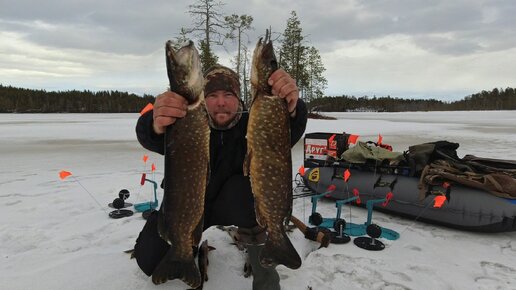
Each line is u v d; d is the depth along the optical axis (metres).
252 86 2.18
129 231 4.38
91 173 8.13
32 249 3.88
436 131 20.67
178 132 2.09
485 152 11.41
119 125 27.53
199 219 2.25
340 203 4.36
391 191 4.94
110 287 3.03
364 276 3.29
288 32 36.88
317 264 3.50
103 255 3.61
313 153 6.10
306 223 4.73
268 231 2.31
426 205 4.60
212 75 2.96
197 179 2.16
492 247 3.96
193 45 2.03
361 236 4.24
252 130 2.19
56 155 11.15
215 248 3.79
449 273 3.37
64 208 5.33
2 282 3.11
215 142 3.01
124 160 10.17
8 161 9.94
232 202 2.95
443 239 4.18
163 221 2.32
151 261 2.87
